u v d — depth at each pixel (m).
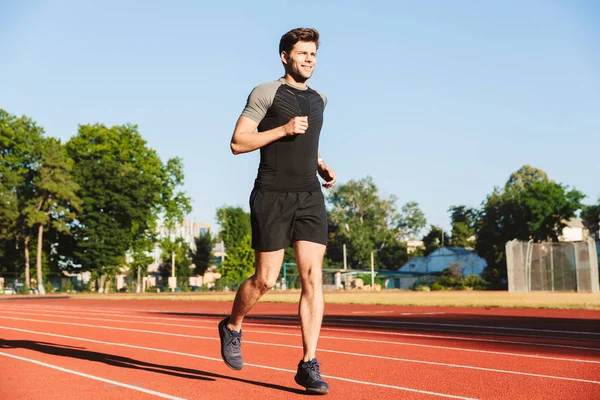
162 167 62.97
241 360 4.63
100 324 12.25
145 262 62.84
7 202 54.03
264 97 4.28
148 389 4.53
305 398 4.14
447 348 7.41
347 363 5.98
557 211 70.25
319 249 4.39
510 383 4.76
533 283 38.59
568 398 4.14
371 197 96.06
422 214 100.31
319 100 4.48
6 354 6.79
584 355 6.67
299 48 4.36
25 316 15.73
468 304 21.36
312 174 4.40
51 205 56.06
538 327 11.34
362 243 92.69
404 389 4.49
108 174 59.38
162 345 7.86
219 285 67.88
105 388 4.60
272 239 4.30
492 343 8.05
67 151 61.56
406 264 87.50
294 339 8.64
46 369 5.61
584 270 37.47
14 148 56.91
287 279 72.56
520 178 100.00
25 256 56.97
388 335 9.34
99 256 59.00
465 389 4.49
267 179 4.33
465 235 107.56
